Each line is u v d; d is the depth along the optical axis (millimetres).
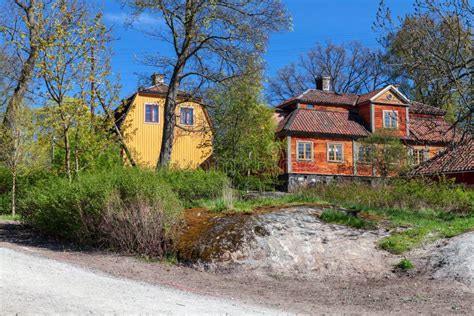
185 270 10727
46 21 18562
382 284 9727
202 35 25203
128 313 6250
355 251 11180
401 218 13570
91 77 17672
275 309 7598
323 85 50781
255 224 12023
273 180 30094
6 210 21969
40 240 13781
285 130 40312
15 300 6406
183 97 28516
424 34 14227
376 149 33688
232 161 28812
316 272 10578
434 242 11219
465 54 14125
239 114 29156
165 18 25359
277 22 25391
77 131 17625
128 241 11852
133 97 36812
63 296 6910
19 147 21031
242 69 26078
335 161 41656
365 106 44281
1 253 10375
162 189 12414
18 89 22672
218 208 14023
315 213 13391
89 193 12609
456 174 26562
